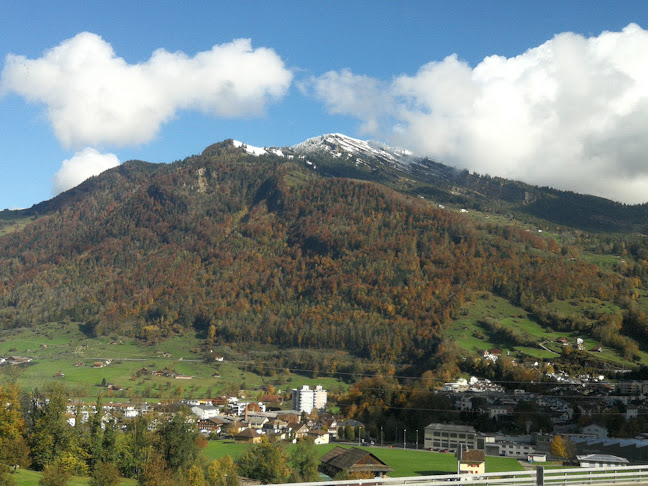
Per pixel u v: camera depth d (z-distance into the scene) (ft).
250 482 354.13
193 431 399.85
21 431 362.94
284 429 638.53
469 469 394.32
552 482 192.24
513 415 632.79
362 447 562.66
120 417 600.39
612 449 488.44
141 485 303.27
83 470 355.15
